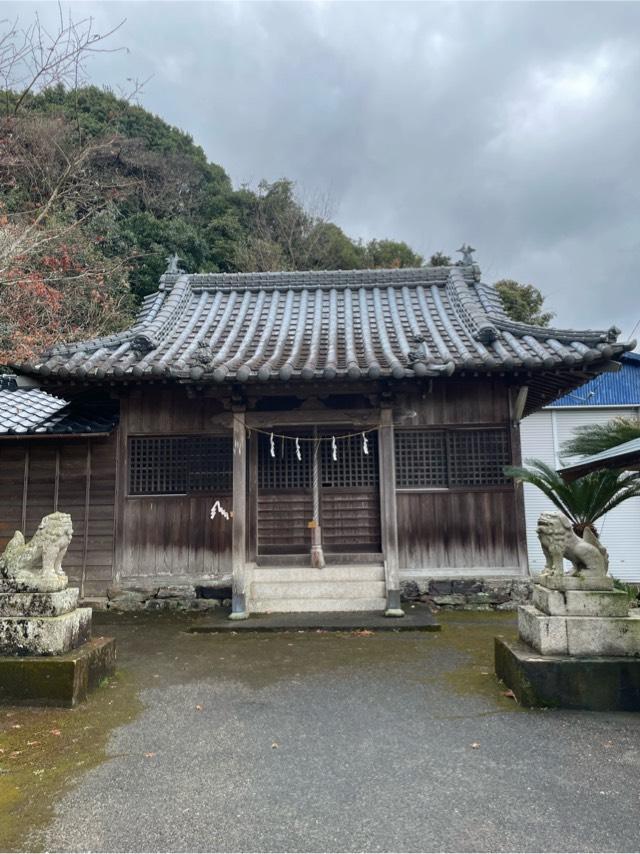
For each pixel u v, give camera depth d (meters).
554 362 7.55
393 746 4.02
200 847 2.87
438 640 7.00
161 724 4.46
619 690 4.62
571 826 3.02
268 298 11.06
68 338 14.72
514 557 8.84
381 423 8.31
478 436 9.06
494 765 3.71
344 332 9.48
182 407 9.11
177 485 9.11
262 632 7.45
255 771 3.67
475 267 10.91
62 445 9.18
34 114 17.39
